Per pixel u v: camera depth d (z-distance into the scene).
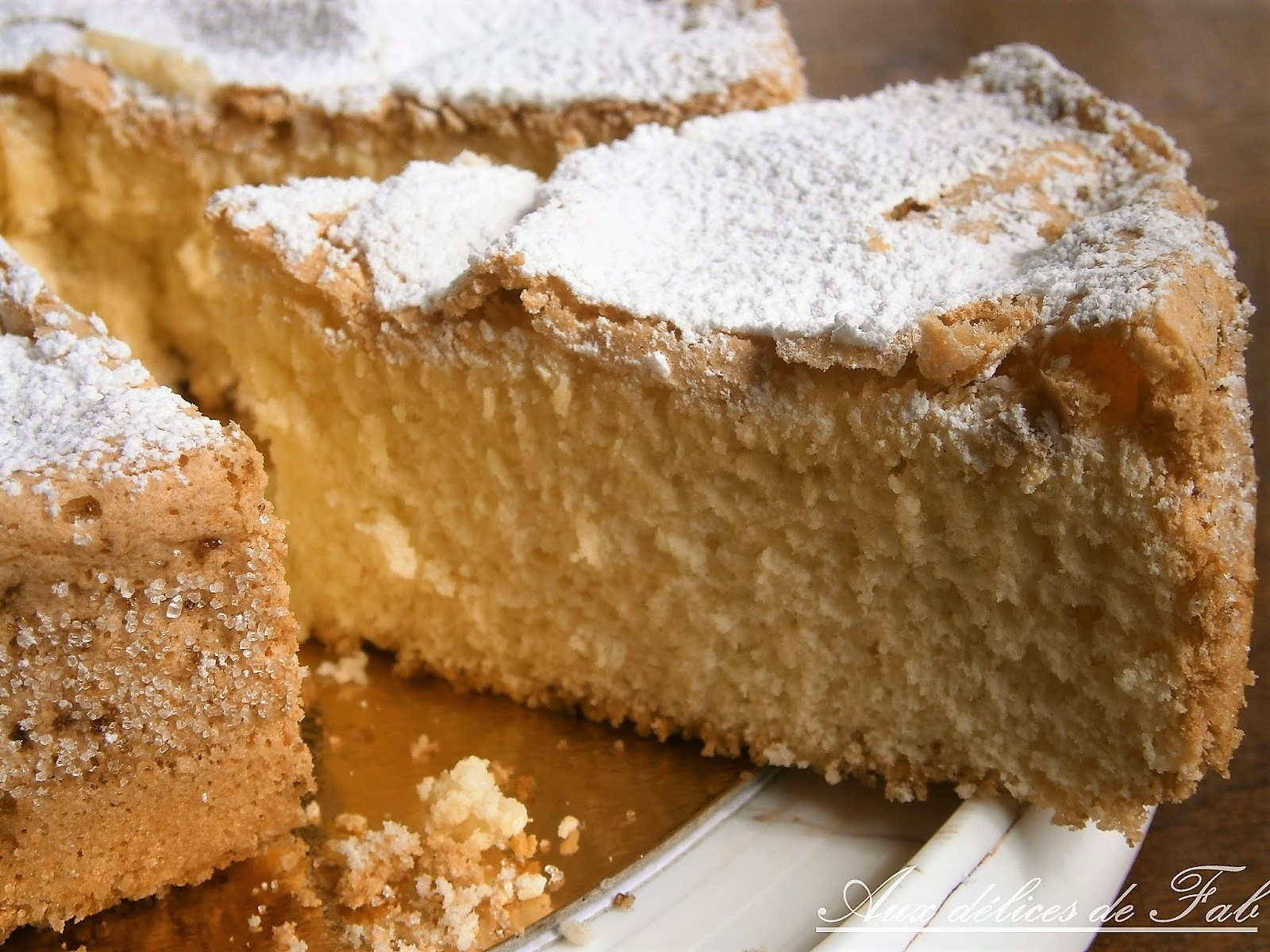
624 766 0.27
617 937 0.25
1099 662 0.25
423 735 0.28
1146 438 0.24
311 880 0.26
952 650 0.26
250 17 0.33
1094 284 0.25
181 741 0.25
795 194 0.28
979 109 0.30
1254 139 0.39
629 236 0.27
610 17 0.34
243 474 0.24
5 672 0.24
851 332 0.25
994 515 0.25
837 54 0.43
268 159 0.32
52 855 0.25
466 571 0.28
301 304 0.28
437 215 0.28
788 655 0.27
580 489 0.27
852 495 0.26
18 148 0.33
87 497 0.23
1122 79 0.42
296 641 0.25
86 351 0.25
